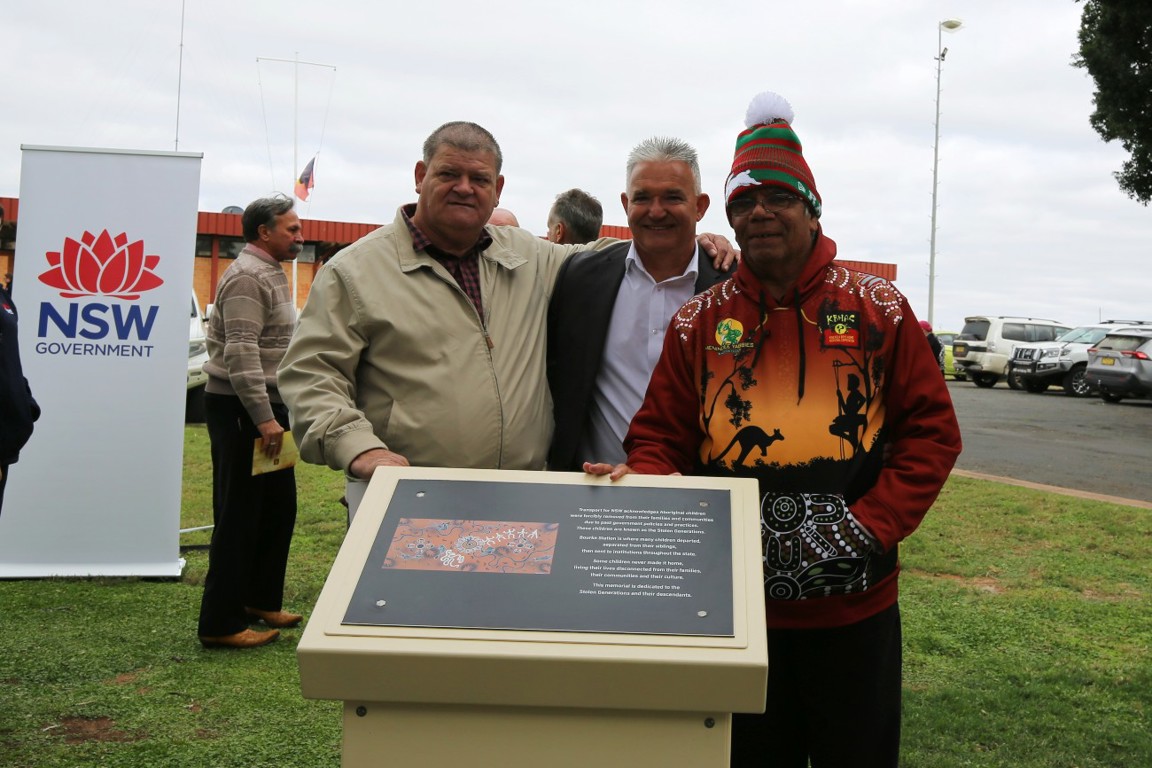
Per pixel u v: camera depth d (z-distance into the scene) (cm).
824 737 213
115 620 448
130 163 526
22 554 525
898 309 214
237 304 404
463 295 249
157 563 534
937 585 529
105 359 528
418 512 180
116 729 325
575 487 187
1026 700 368
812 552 205
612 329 266
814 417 211
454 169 243
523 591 163
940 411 212
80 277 524
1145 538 638
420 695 154
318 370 240
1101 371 1772
